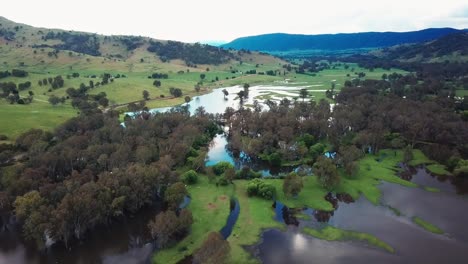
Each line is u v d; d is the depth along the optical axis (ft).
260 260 277.23
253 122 621.72
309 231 321.11
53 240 300.61
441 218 344.28
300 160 504.84
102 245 301.84
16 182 339.57
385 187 415.64
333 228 325.42
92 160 441.68
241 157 536.01
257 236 311.88
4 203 325.21
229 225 330.54
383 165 482.28
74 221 298.76
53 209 295.48
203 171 452.76
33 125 630.33
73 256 287.28
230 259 277.23
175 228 293.64
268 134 549.13
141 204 353.92
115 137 525.75
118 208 326.85
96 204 307.99
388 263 274.36
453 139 534.78
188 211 310.45
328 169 395.96
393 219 343.87
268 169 485.97
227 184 414.41
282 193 396.16
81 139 496.23
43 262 280.10
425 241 305.32
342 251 290.76
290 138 550.36
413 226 330.54
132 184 349.20
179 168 465.47
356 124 615.16
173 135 545.85
